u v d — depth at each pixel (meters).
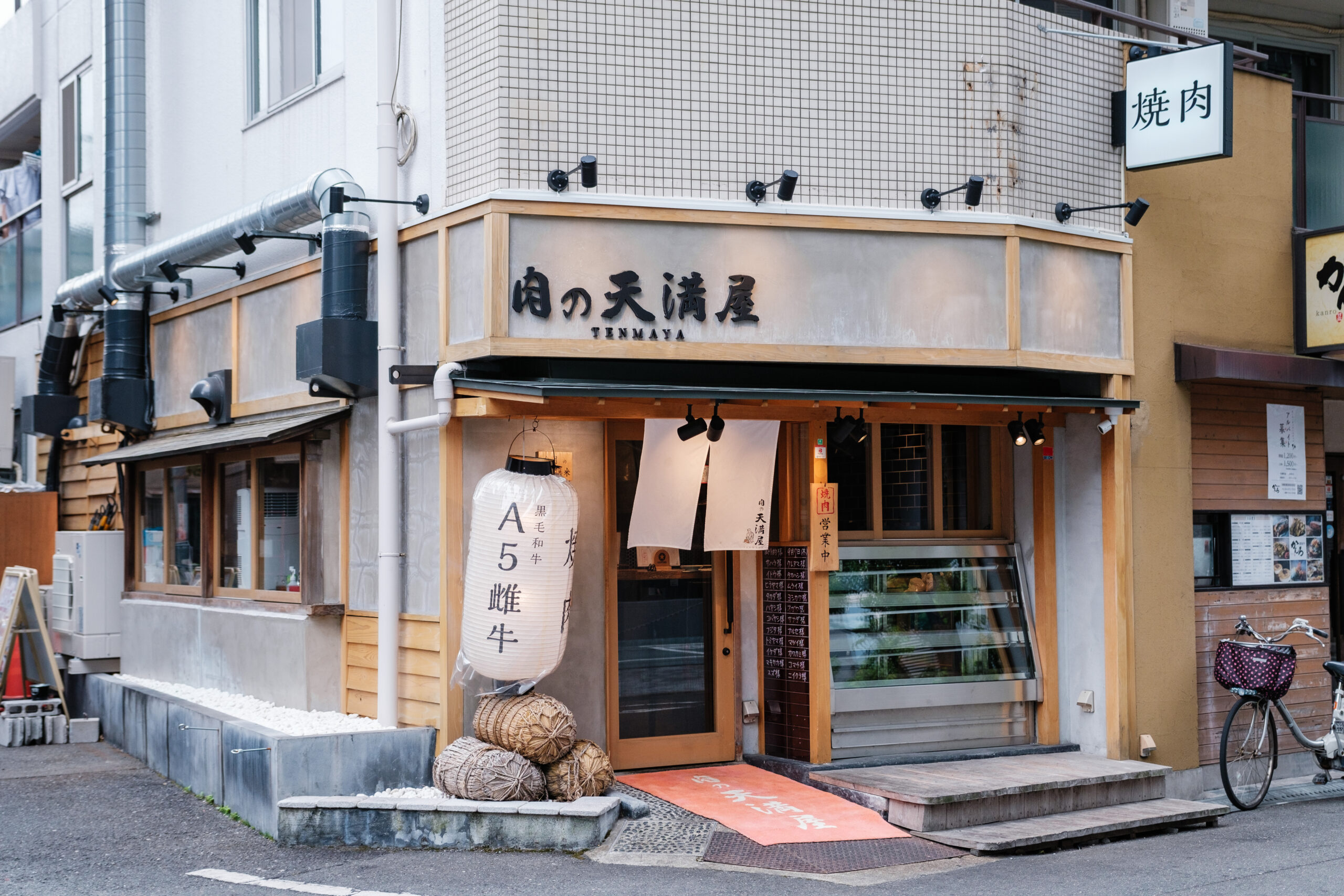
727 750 9.14
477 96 7.95
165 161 11.71
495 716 7.70
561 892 6.52
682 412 8.13
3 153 17.34
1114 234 9.16
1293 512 10.48
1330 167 10.89
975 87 8.55
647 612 8.96
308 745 7.71
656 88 8.02
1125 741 9.15
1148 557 9.40
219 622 10.21
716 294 8.00
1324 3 13.09
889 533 9.54
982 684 9.33
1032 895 6.54
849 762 8.81
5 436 14.40
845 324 8.21
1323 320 10.04
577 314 7.79
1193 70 8.67
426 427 8.16
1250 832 8.30
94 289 12.03
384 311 8.50
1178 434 9.61
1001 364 8.47
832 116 8.30
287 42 10.14
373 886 6.66
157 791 9.08
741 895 6.48
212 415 10.48
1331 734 9.67
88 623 11.80
